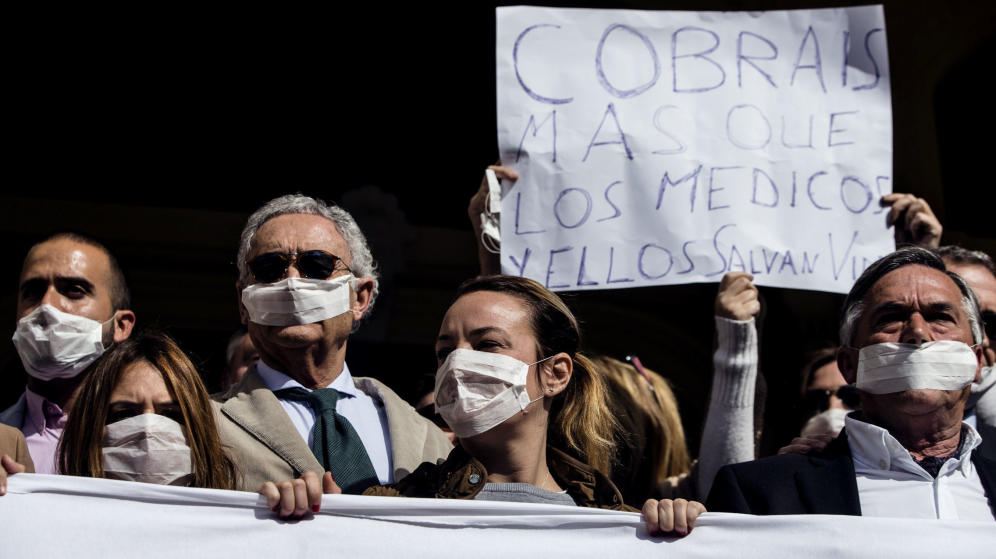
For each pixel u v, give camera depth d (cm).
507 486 262
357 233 324
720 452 323
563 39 356
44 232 655
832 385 380
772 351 656
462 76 711
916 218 353
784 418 411
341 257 309
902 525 240
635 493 387
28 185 662
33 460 317
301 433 298
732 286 333
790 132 359
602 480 271
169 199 680
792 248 349
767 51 365
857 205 356
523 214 343
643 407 388
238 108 693
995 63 647
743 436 323
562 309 281
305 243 304
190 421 272
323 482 252
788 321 653
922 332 281
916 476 278
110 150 676
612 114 351
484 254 351
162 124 684
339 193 701
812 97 363
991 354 334
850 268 351
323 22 698
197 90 689
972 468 282
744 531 241
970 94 661
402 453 302
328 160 702
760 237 347
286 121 699
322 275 303
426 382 360
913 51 636
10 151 662
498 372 265
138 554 234
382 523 241
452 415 266
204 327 673
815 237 351
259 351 310
